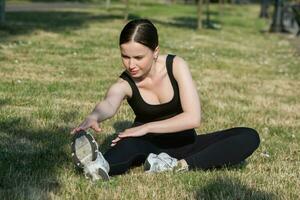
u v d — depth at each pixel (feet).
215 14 126.72
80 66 39.50
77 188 14.64
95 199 13.98
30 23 69.51
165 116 16.29
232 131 16.80
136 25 15.12
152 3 153.99
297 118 27.22
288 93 34.78
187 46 58.39
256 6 181.78
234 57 52.34
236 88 35.17
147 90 16.07
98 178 15.07
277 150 20.34
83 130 14.79
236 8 161.07
